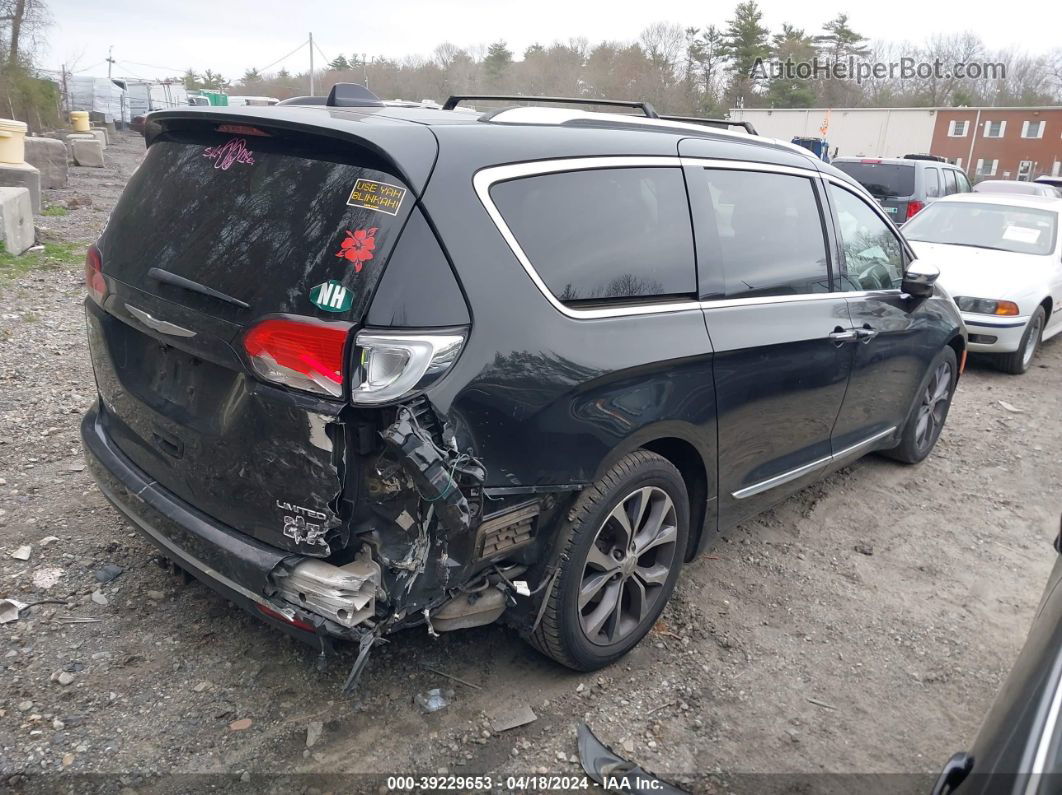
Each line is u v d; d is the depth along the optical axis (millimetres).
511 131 2662
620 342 2758
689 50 66188
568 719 2850
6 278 8000
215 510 2547
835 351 3871
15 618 3061
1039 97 69125
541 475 2553
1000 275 7949
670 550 3203
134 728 2617
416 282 2260
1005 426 6520
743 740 2850
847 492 4996
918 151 43156
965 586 4035
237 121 2566
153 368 2781
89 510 3877
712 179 3348
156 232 2711
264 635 3096
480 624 2682
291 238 2322
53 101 30000
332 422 2191
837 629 3566
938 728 3014
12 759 2447
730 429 3314
